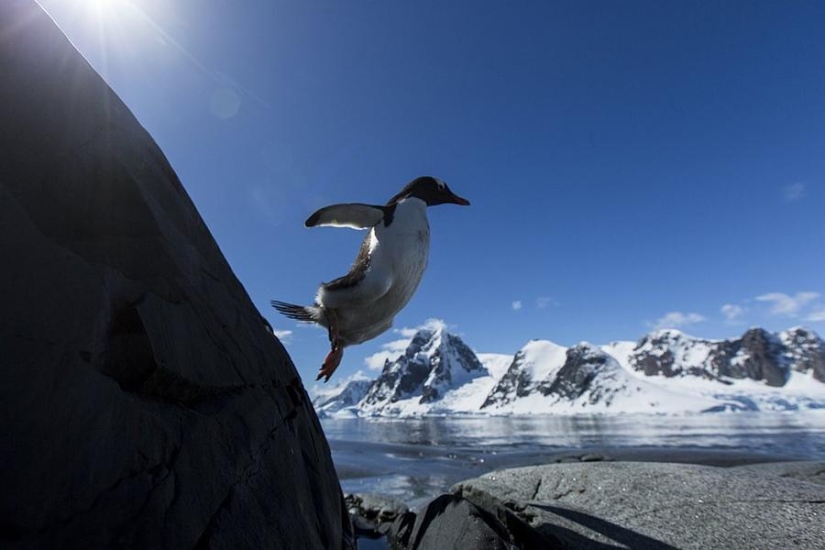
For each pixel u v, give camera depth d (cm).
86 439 194
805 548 552
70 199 266
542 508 738
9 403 175
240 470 294
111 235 285
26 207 240
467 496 923
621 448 3759
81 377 201
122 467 206
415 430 9550
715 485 749
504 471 1031
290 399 469
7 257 198
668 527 641
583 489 833
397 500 1173
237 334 392
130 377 242
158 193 359
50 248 218
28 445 174
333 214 670
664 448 3703
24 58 265
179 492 230
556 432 7144
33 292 200
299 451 430
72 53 309
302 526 341
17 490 167
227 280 437
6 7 266
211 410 298
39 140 260
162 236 321
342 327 664
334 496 500
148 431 228
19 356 184
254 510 286
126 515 198
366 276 631
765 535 588
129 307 252
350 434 8425
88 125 299
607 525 664
